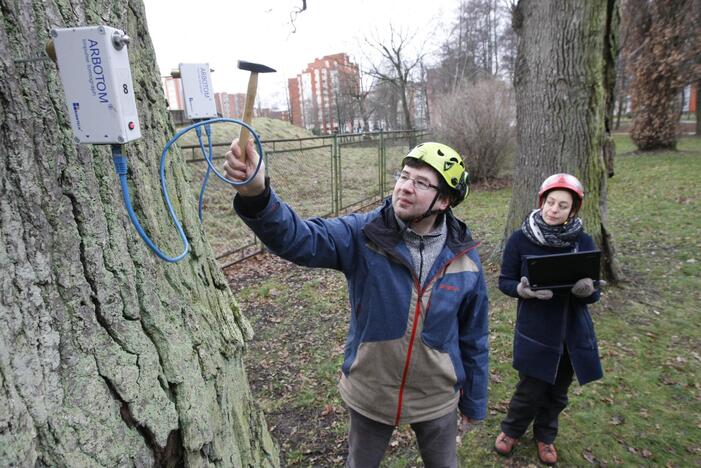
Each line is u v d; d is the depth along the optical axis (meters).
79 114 0.92
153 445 1.09
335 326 4.49
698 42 13.95
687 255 5.75
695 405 3.04
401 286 1.62
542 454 2.59
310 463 2.71
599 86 4.52
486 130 11.84
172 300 1.30
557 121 4.65
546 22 4.55
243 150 1.15
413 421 1.73
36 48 0.96
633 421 2.91
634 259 5.75
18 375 0.84
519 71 4.94
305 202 9.85
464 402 1.90
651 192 9.44
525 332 2.37
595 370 2.30
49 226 0.95
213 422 1.35
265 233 1.34
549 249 2.35
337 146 9.34
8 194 0.87
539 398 2.42
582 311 2.31
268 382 3.59
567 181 2.30
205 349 1.38
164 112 1.54
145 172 1.31
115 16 1.26
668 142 15.27
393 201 1.62
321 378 3.59
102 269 1.05
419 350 1.65
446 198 1.59
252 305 5.14
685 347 3.73
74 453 0.90
